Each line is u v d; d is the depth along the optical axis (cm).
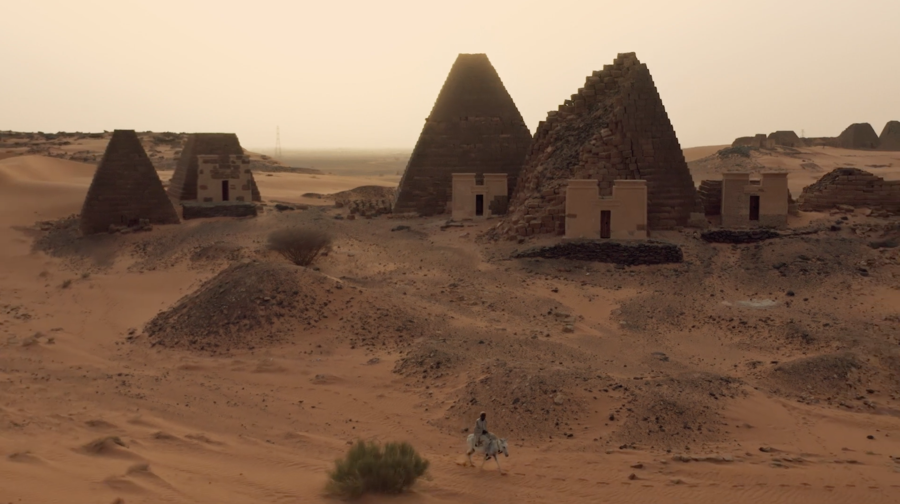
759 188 4203
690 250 3947
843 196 4450
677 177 4341
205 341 2708
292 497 1390
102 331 3030
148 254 4469
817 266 3591
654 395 2000
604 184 4219
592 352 2581
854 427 1953
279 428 1920
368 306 2861
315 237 3928
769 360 2525
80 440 1702
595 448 1781
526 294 3356
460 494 1477
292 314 2786
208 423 1942
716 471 1630
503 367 2188
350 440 1842
